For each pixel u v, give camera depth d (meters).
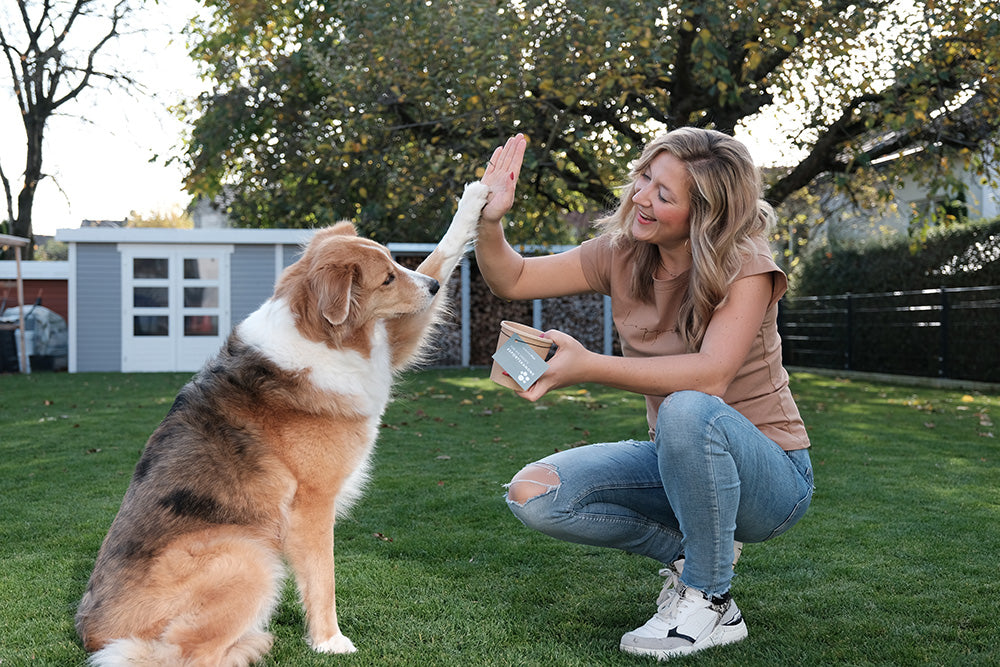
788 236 16.12
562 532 2.73
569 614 3.01
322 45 13.84
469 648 2.70
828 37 10.30
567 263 3.02
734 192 2.46
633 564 3.60
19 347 15.11
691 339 2.58
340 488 2.81
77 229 14.83
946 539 3.85
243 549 2.58
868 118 10.20
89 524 4.25
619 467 2.75
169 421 2.79
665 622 2.64
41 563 3.64
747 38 10.89
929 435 6.96
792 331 16.48
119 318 15.26
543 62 10.27
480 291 17.72
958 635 2.74
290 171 16.30
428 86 10.90
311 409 2.72
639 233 2.62
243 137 16.05
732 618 2.70
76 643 2.77
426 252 15.73
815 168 11.96
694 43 9.72
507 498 2.77
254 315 2.95
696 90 11.48
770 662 2.54
